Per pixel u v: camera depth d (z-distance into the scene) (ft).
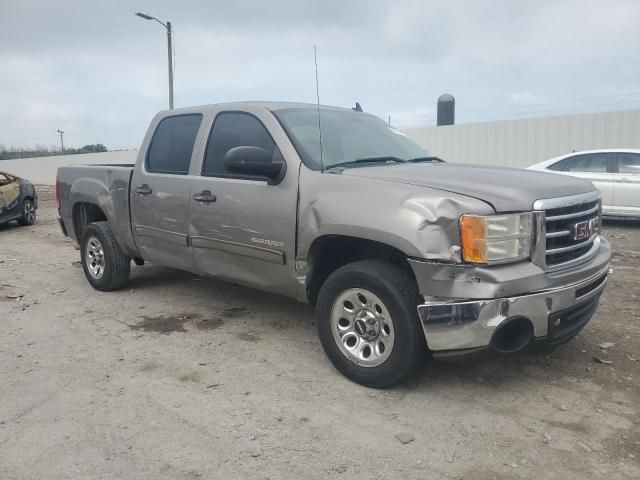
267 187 13.76
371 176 12.30
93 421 11.00
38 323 17.17
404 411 11.21
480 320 10.38
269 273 14.15
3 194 39.81
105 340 15.56
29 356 14.46
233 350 14.62
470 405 11.42
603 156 35.86
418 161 15.34
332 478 9.07
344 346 12.51
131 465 9.50
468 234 10.43
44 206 61.46
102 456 9.78
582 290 11.66
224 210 14.78
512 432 10.39
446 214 10.60
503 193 11.02
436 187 11.35
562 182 12.31
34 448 10.08
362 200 11.78
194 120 16.71
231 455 9.75
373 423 10.77
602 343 14.62
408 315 11.19
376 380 11.90
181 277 22.39
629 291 19.76
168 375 13.12
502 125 55.52
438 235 10.64
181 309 18.26
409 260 10.96
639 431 10.36
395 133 17.07
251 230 14.14
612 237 32.01
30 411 11.45
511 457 9.59
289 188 13.30
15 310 18.62
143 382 12.76
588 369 13.04
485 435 10.29
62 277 23.56
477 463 9.43
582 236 12.00
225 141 15.47
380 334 11.88
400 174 12.46
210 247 15.53
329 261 13.37
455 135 58.75
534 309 10.66
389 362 11.61
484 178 11.99
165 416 11.15
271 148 14.10
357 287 11.97
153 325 16.75
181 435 10.43
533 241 10.89
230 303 18.80
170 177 16.70
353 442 10.12
